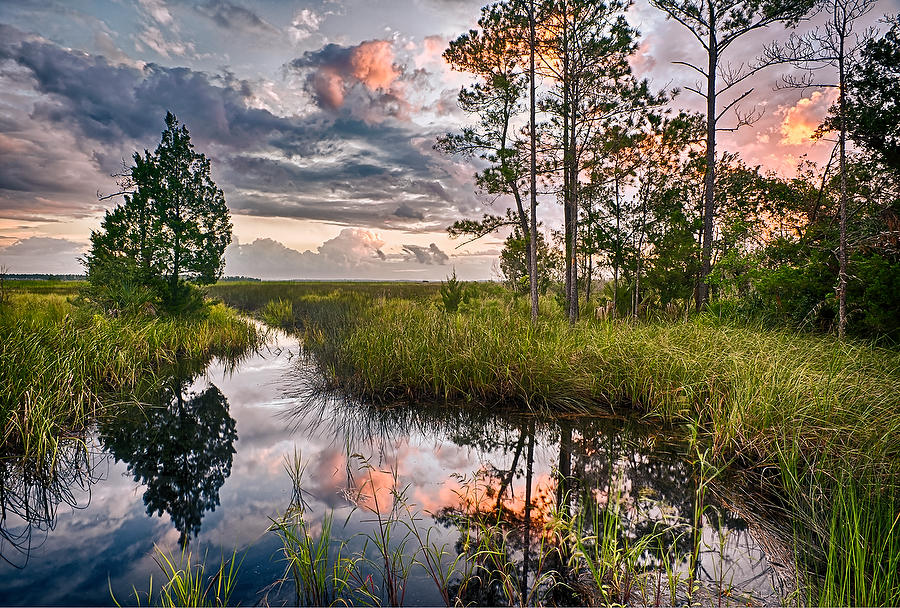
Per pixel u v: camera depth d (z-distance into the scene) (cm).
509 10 1226
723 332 777
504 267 1748
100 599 284
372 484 459
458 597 283
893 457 407
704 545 339
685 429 582
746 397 515
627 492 432
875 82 798
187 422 648
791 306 981
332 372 841
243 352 1174
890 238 856
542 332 890
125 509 407
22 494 435
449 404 707
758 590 286
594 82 1332
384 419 659
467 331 846
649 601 277
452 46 1348
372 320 1224
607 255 1454
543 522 380
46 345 722
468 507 409
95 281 1059
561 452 537
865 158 866
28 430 501
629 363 693
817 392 507
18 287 1569
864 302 818
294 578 304
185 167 1243
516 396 709
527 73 1238
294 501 422
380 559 326
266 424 645
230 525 379
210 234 1269
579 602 278
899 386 544
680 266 1346
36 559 331
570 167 1344
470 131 1470
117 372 786
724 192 1463
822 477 402
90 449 548
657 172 1368
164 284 1159
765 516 382
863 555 270
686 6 1246
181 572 313
